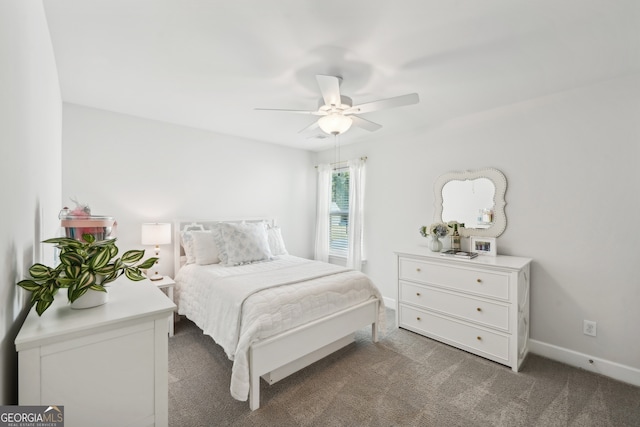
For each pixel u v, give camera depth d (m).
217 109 2.84
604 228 2.21
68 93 2.46
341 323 2.39
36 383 0.86
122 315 1.02
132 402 1.04
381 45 1.72
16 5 0.88
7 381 0.84
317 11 1.42
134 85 2.29
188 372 2.20
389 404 1.86
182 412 1.77
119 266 1.12
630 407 1.83
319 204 4.64
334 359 2.43
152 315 1.06
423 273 2.87
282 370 2.09
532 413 1.78
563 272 2.40
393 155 3.71
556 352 2.42
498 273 2.34
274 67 1.99
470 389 2.02
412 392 1.98
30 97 1.09
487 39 1.66
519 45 1.72
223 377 2.14
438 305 2.75
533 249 2.56
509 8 1.40
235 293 2.15
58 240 1.03
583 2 1.36
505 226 2.72
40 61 1.31
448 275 2.67
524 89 2.34
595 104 2.24
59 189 2.35
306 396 1.93
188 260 3.18
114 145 2.94
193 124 3.36
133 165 3.07
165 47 1.75
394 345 2.69
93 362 0.96
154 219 3.22
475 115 2.93
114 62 1.93
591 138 2.26
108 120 2.91
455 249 2.96
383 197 3.82
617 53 1.80
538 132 2.52
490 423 1.70
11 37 0.82
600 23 1.51
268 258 3.29
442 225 3.02
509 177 2.70
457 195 3.06
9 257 0.84
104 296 1.13
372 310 2.71
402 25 1.53
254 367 1.80
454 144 3.10
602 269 2.22
